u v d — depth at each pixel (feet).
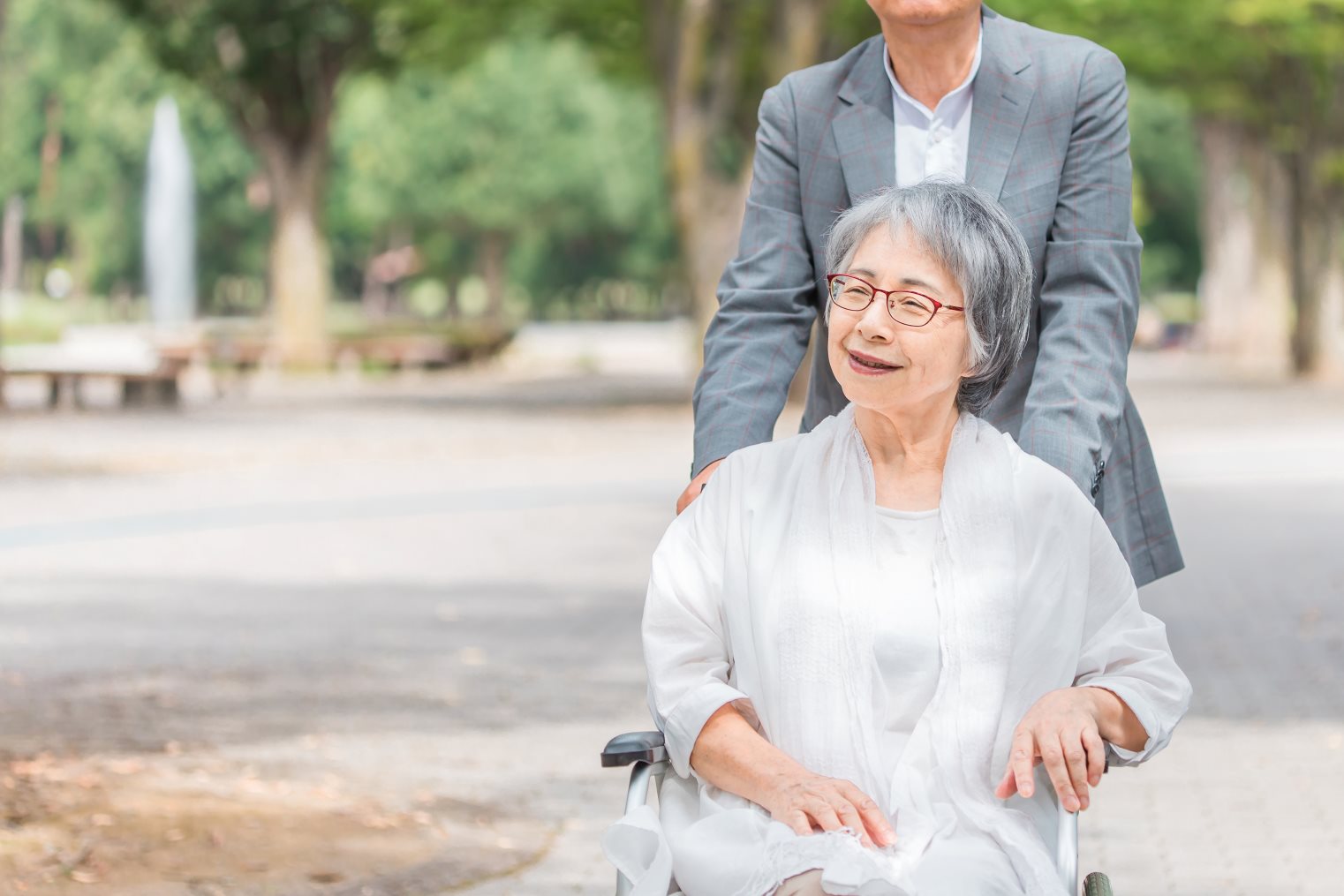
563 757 26.43
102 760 24.90
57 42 239.09
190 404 110.73
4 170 244.83
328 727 27.96
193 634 36.42
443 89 223.92
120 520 55.52
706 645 11.69
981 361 11.30
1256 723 29.37
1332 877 21.01
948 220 11.12
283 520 56.18
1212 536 53.01
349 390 129.08
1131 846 22.40
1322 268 148.36
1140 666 11.30
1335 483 67.51
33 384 130.41
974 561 11.17
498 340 172.96
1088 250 13.47
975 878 10.56
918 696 11.19
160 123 238.48
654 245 266.16
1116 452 13.70
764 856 10.60
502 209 228.84
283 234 139.13
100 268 257.96
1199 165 250.16
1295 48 121.70
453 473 70.59
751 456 11.82
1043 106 13.64
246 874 19.69
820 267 14.05
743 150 121.90
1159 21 107.76
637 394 125.80
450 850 21.13
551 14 118.52
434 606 40.45
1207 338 195.42
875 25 98.58
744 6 97.50
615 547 50.42
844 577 11.21
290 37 131.44
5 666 32.58
